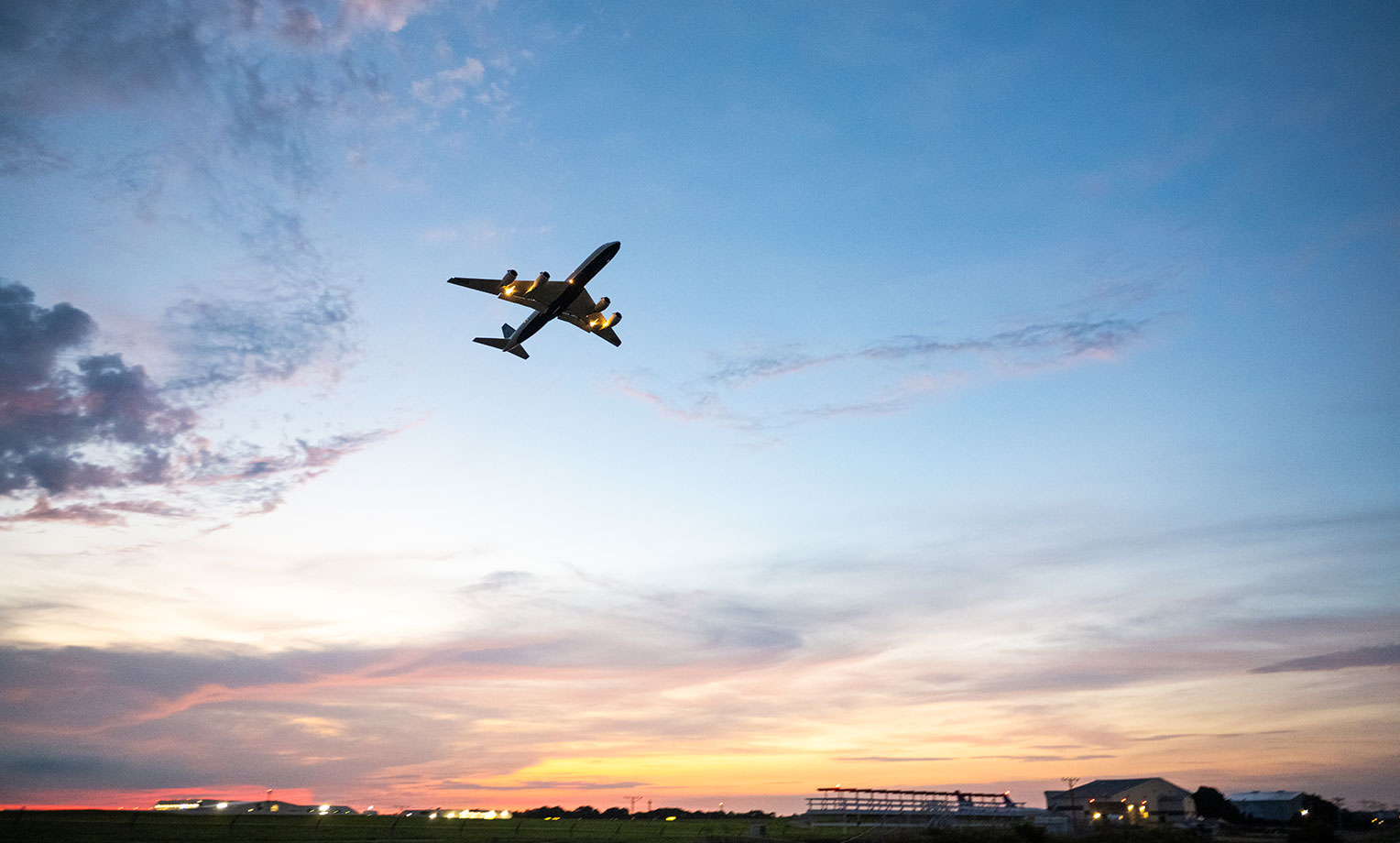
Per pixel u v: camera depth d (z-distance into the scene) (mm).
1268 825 108688
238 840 53531
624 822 119625
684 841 65625
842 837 64812
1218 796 118000
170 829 61594
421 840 57562
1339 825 115312
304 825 75438
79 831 56312
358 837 60500
